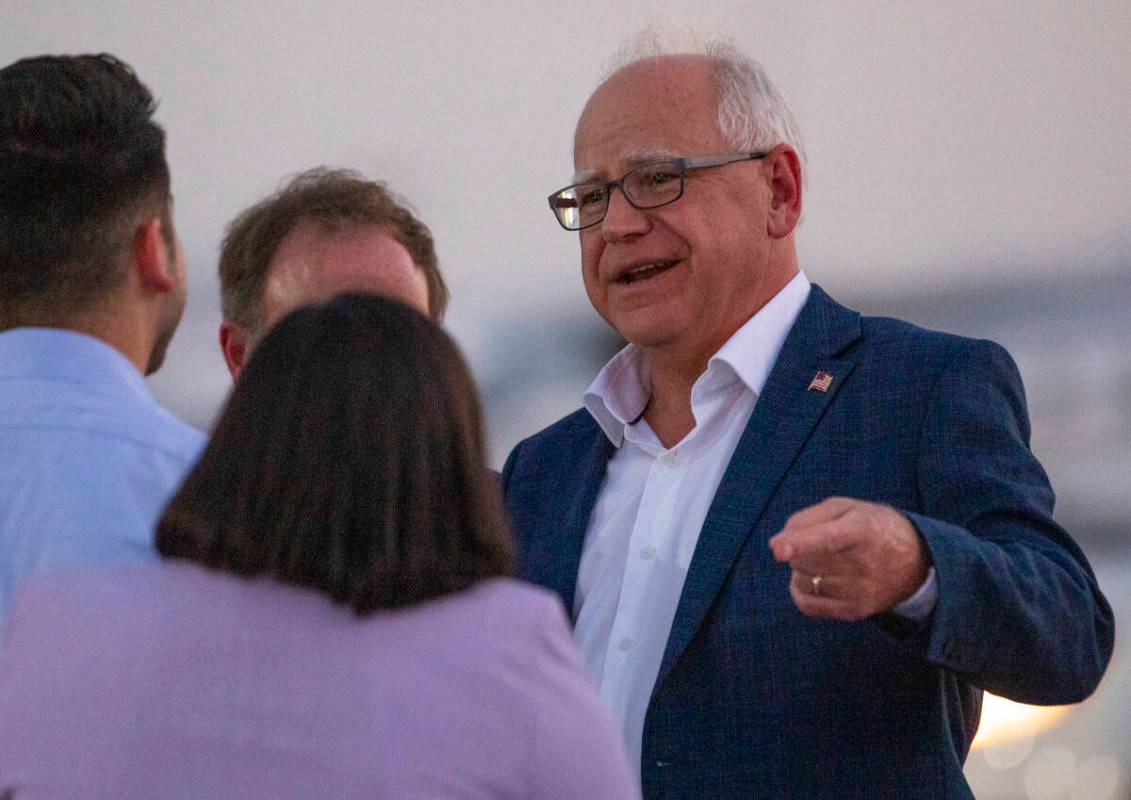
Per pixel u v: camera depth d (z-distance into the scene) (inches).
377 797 184.7
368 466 196.9
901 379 324.5
